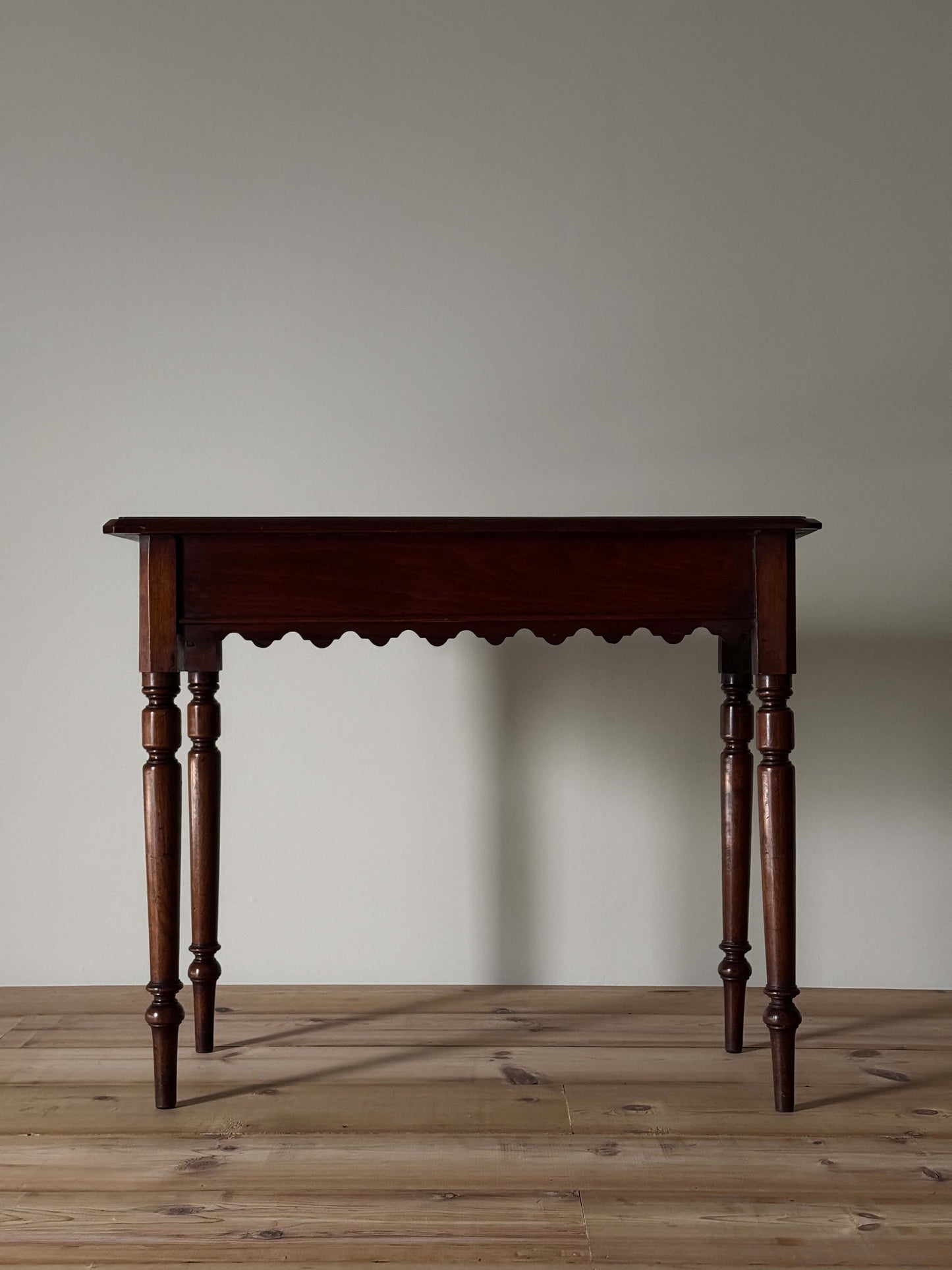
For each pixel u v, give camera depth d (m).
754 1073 1.69
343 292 2.20
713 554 1.57
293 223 2.20
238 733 2.20
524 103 2.19
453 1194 1.30
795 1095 1.60
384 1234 1.21
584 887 2.21
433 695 2.20
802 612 2.20
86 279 2.19
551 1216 1.25
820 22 2.18
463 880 2.21
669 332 2.19
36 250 2.19
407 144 2.19
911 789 2.20
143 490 2.20
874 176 2.18
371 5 2.19
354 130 2.19
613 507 2.20
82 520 2.19
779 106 2.19
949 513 2.19
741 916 1.79
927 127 2.18
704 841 2.20
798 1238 1.20
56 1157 1.40
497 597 1.57
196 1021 1.79
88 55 2.19
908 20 2.18
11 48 2.19
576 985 2.20
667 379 2.20
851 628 2.20
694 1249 1.18
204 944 1.78
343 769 2.20
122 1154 1.41
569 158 2.19
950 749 2.19
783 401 2.19
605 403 2.20
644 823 2.21
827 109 2.18
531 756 2.20
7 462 2.19
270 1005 2.05
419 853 2.20
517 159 2.19
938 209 2.18
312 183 2.19
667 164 2.19
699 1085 1.64
